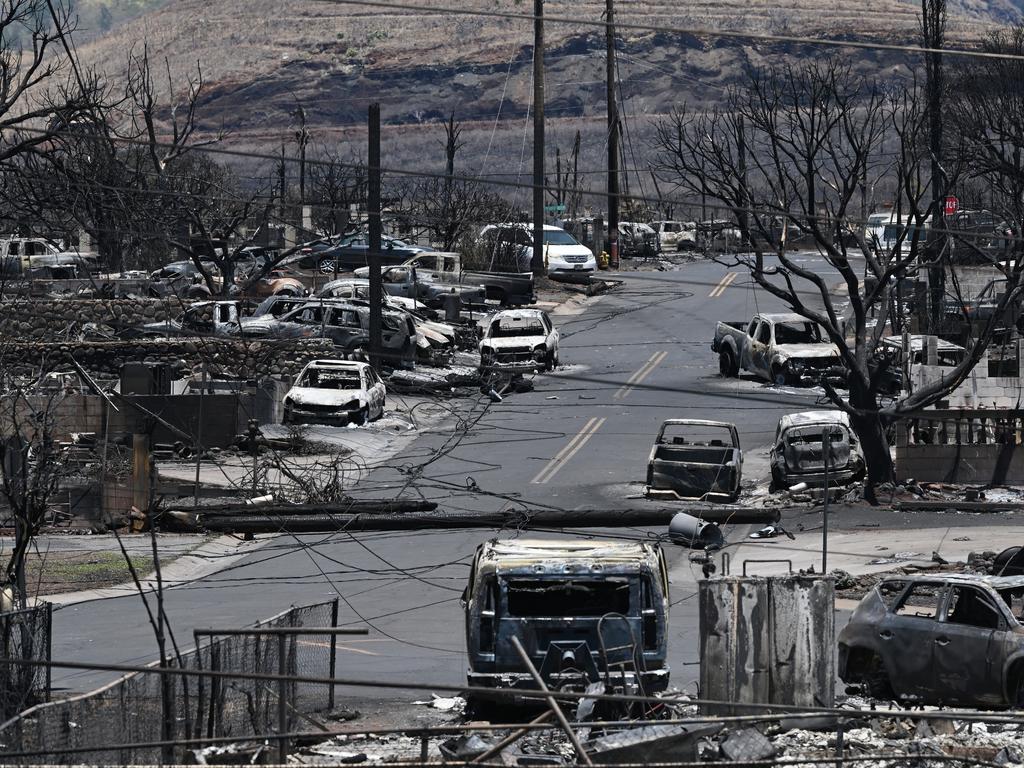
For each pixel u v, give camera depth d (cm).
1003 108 16712
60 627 8050
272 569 9906
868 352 12425
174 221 18625
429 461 12025
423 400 16050
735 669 5022
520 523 8194
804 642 5012
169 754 4631
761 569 9312
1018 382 12825
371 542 10719
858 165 12456
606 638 5344
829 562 9400
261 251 19838
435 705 5994
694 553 9744
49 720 4156
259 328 16438
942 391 11669
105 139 7431
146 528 11188
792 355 15688
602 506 11050
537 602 5466
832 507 11312
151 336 16750
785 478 11712
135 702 4528
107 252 18162
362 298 17638
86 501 11350
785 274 12050
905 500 11394
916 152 12950
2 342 12081
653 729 4388
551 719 5081
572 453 13325
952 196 15850
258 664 5278
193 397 13362
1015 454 11869
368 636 7675
